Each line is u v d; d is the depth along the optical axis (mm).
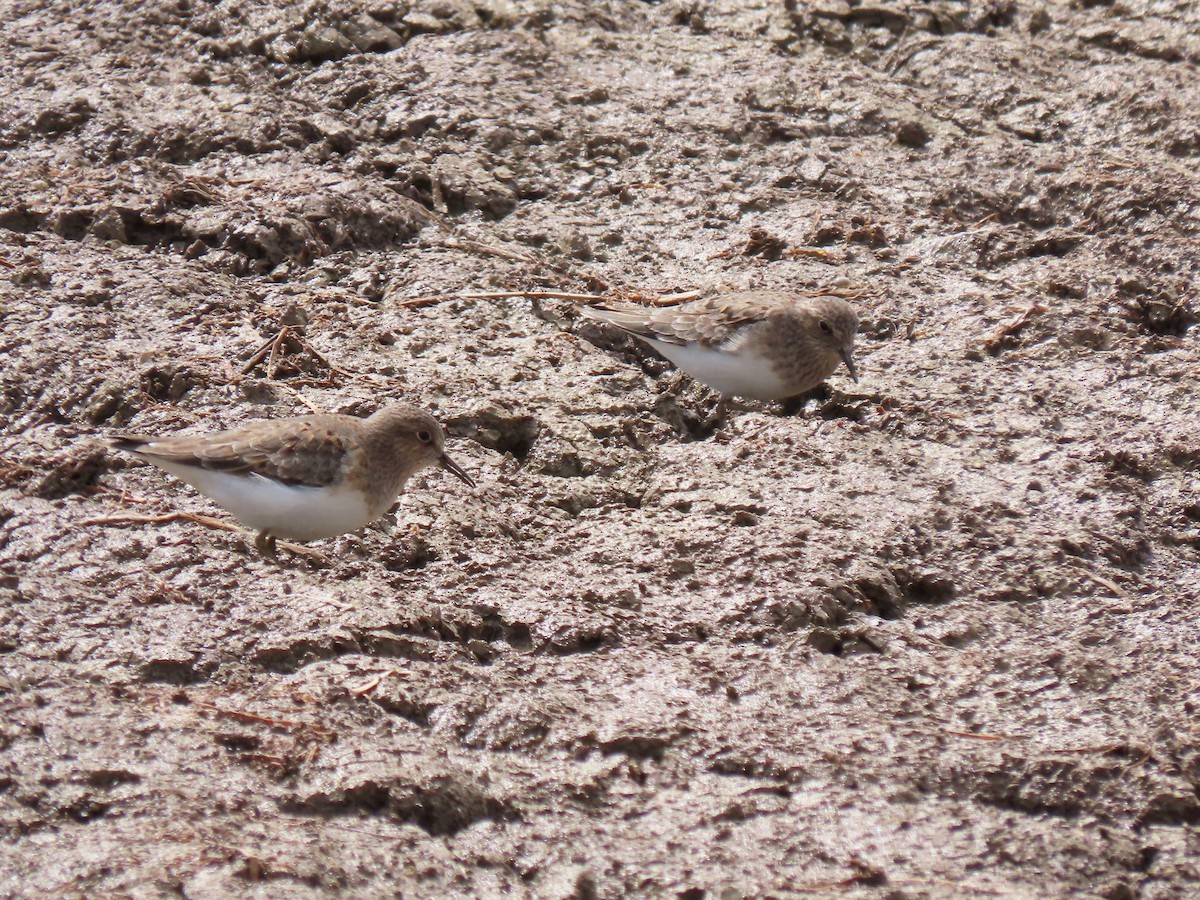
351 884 8266
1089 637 10844
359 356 13938
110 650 9875
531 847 8812
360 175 17094
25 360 13227
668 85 19453
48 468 11797
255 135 17469
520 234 16531
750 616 10844
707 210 17172
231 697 9586
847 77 19719
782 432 13320
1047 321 15125
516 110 18500
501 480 12523
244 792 8789
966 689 10266
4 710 9172
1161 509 12555
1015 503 12414
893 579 11344
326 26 19625
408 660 10117
